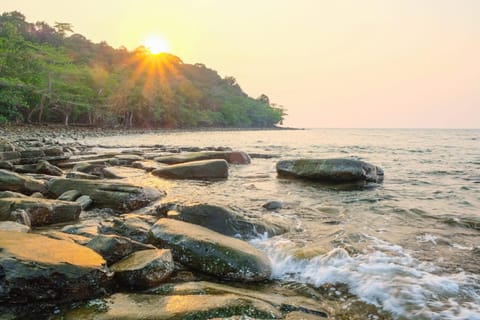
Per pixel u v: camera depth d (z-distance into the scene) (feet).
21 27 306.35
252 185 44.01
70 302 13.12
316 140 184.55
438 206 32.73
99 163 56.59
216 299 12.94
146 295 13.71
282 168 50.62
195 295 13.44
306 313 12.98
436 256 19.21
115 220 22.47
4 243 14.47
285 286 16.12
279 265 18.25
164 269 15.58
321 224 26.32
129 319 11.68
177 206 24.99
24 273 12.64
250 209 31.07
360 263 17.83
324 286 15.94
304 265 17.97
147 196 31.76
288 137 229.04
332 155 86.58
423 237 22.86
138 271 14.74
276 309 12.92
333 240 21.90
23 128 150.41
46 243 15.43
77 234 20.57
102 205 29.78
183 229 19.74
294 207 32.22
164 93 317.83
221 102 449.48
